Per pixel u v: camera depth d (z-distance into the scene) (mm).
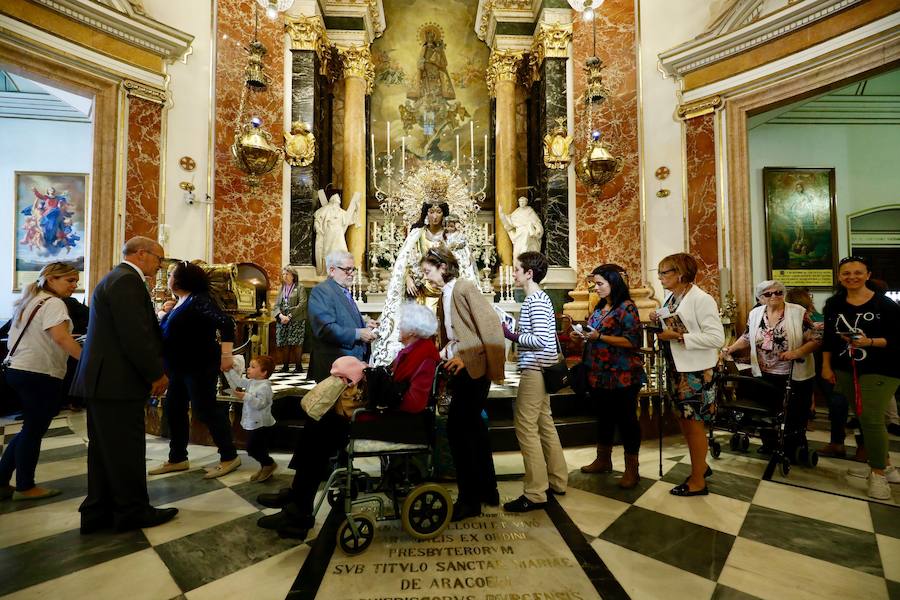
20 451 2793
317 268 7441
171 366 3158
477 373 2451
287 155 7219
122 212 5977
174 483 3117
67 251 9305
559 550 2176
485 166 8711
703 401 2879
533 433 2709
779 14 5480
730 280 6035
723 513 2609
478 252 7414
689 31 6652
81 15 5609
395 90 9320
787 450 3564
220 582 1914
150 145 6270
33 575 1958
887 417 4195
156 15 6445
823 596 1804
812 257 8070
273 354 6785
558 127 7215
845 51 5047
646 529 2404
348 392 2271
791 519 2529
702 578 1935
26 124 9281
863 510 2652
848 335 2898
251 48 5996
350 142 8320
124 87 6027
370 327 3729
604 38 7383
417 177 7348
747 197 5996
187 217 6594
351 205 7812
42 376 2801
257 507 2707
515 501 2672
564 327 6520
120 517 2373
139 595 1818
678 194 6586
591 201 7336
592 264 7262
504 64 8523
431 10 9438
